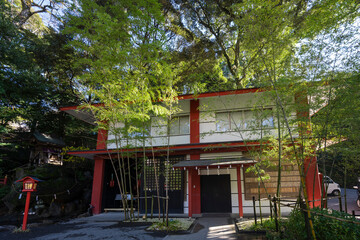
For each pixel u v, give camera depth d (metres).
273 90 5.76
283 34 5.50
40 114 15.73
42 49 15.77
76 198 13.47
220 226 7.11
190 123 10.31
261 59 5.79
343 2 4.65
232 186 9.55
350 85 4.66
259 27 5.42
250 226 6.30
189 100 10.66
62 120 17.67
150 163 10.66
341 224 4.09
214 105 9.95
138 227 7.34
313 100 5.63
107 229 7.24
